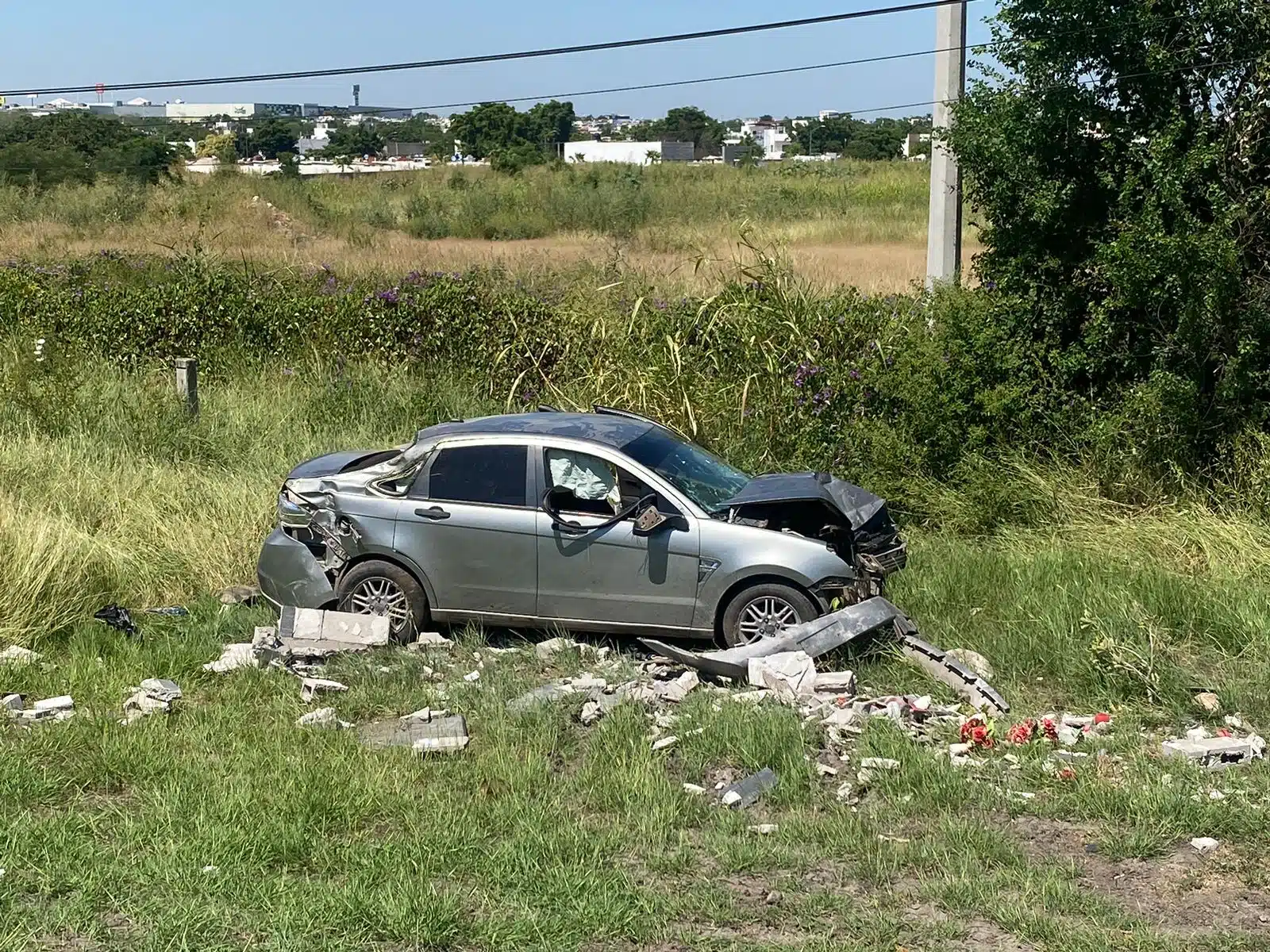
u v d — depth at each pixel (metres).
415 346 16.64
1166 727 7.45
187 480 12.18
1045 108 11.61
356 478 9.18
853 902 5.26
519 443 8.83
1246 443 11.02
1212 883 5.47
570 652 8.44
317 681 7.80
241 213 39.69
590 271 19.95
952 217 13.56
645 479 8.65
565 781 6.47
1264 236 11.34
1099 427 11.23
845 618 8.06
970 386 11.86
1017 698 7.86
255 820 5.79
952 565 9.89
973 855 5.62
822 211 41.53
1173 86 11.63
